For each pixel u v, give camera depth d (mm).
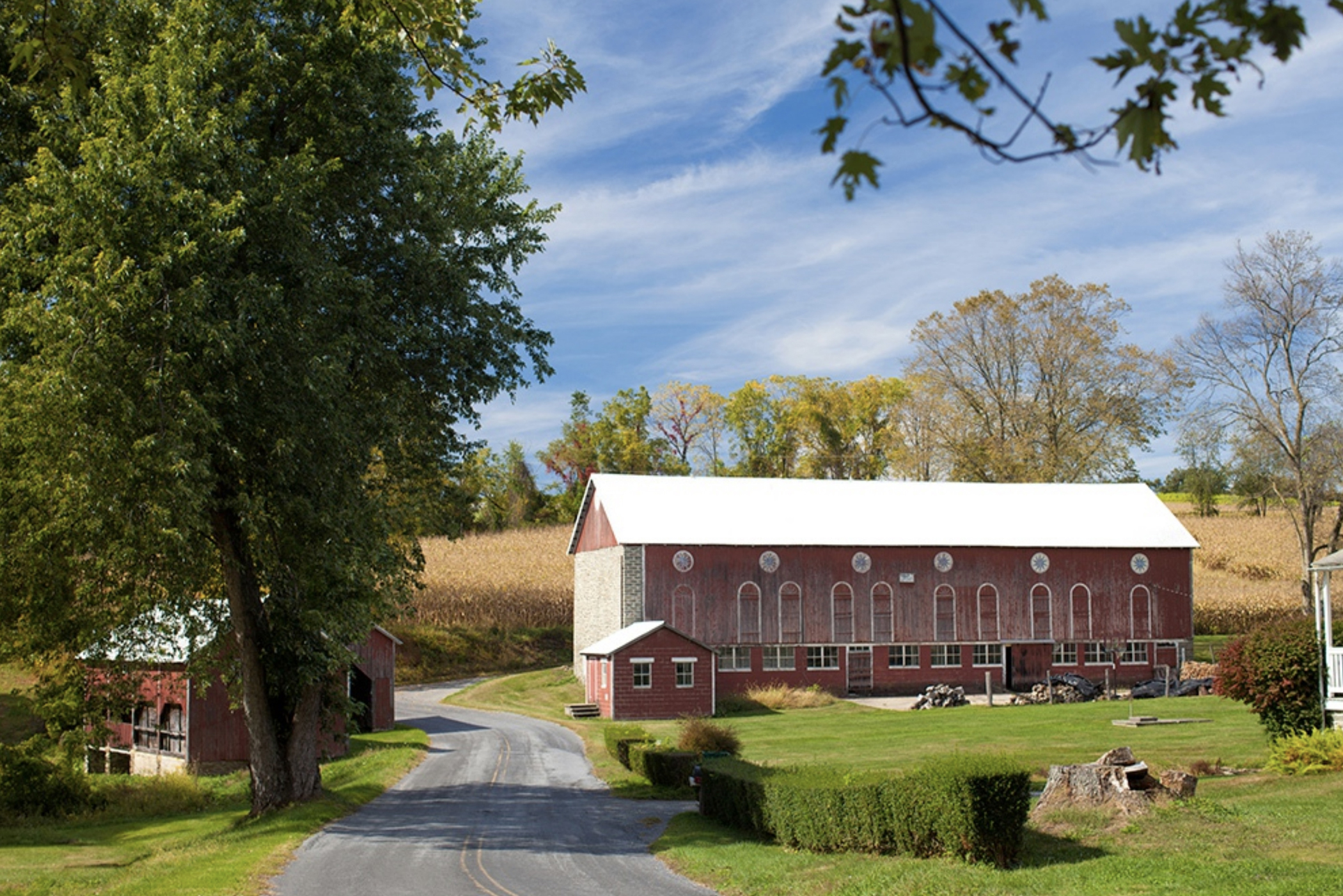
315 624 24391
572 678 65438
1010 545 61156
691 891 16500
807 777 19688
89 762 44250
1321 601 24750
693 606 57188
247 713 26859
